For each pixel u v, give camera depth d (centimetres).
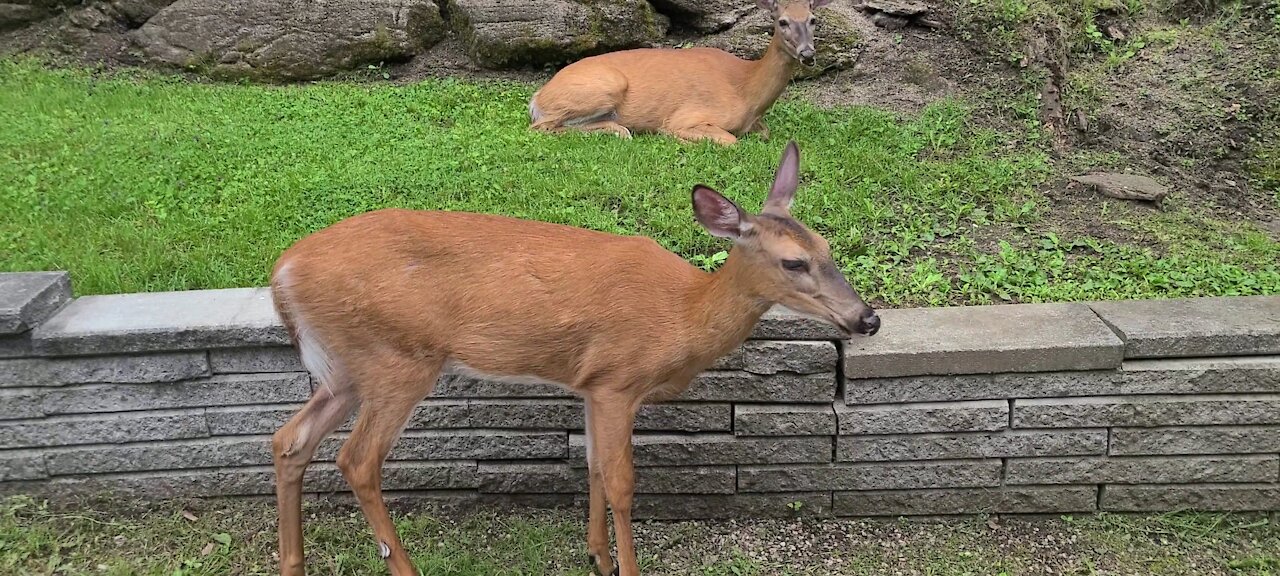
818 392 363
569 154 584
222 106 706
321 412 314
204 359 360
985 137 640
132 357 357
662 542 370
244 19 813
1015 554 363
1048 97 682
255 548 356
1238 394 358
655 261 309
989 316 376
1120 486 374
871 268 441
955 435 365
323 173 550
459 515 380
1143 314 371
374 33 820
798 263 287
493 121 675
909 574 352
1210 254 476
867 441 367
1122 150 636
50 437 366
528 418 371
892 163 577
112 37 838
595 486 334
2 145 599
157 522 368
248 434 373
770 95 649
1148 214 531
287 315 304
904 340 358
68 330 350
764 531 377
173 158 576
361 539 364
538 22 805
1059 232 501
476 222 306
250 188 530
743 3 837
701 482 375
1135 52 718
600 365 300
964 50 759
